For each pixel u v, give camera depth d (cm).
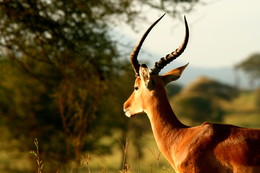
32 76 4022
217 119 11844
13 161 5459
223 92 18250
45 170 4859
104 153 5650
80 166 2020
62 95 3394
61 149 4869
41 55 3406
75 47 3161
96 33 3219
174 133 1634
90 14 3083
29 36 3181
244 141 1455
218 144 1490
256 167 1417
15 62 3700
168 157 1639
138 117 6047
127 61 3491
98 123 5297
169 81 1709
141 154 5838
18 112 5316
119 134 5931
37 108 5250
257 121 13262
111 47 3250
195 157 1512
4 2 2950
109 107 4891
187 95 13438
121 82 3491
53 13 3088
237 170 1445
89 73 3294
